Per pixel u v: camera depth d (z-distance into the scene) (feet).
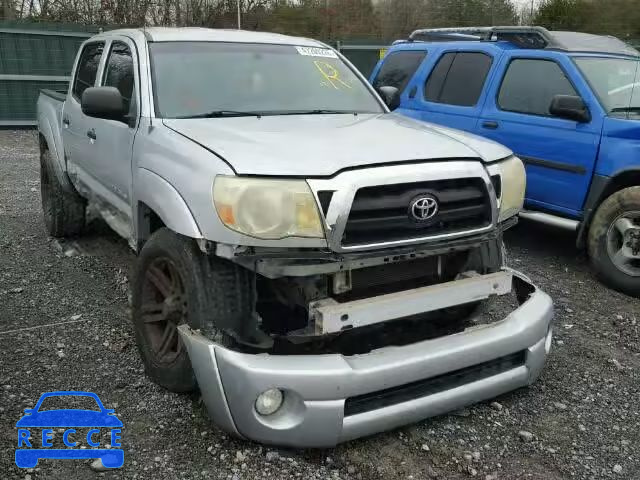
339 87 15.40
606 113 18.95
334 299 10.66
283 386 9.45
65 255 19.65
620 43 22.67
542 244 22.88
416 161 10.58
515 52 21.99
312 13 63.52
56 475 9.62
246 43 15.38
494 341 10.85
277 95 14.28
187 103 13.29
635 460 10.61
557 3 63.77
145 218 12.69
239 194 9.61
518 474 10.14
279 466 10.01
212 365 9.79
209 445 10.44
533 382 12.41
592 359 14.14
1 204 25.81
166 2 55.83
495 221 11.39
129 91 14.19
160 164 11.52
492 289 11.50
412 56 26.48
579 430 11.39
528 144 20.90
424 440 10.91
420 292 10.66
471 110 22.94
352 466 10.12
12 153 37.93
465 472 10.12
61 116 19.49
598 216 18.60
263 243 9.64
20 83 45.91
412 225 10.39
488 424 11.48
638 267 17.95
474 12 66.90
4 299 16.06
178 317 11.35
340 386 9.52
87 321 14.92
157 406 11.48
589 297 17.88
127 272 18.24
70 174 18.76
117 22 55.57
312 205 9.67
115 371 12.64
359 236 10.04
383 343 12.45
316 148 10.70
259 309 11.18
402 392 10.33
